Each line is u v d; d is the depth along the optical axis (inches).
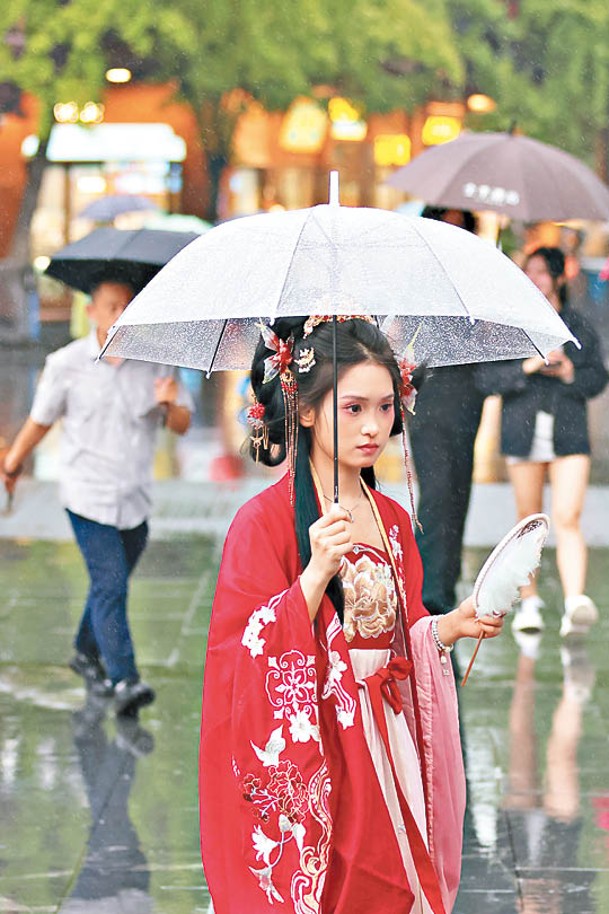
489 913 373.7
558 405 631.8
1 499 948.0
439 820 277.7
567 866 403.5
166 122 2306.8
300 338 268.5
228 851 259.4
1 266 1943.9
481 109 2245.3
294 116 2476.6
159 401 543.2
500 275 267.4
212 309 256.4
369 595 272.2
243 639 257.3
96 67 1802.4
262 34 1891.0
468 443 536.4
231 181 2491.4
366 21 1956.2
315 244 257.9
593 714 536.4
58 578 746.8
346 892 255.8
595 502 941.2
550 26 2187.5
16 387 1555.1
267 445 278.8
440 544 534.0
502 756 490.6
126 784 469.7
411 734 276.2
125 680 539.2
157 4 1790.1
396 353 292.7
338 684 261.6
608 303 2003.0
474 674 586.6
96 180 2330.2
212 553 796.0
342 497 274.4
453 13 2161.7
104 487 539.8
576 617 626.5
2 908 374.9
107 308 538.6
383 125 2460.6
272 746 253.8
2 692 567.2
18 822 436.5
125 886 390.3
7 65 1788.9
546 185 644.1
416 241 261.4
